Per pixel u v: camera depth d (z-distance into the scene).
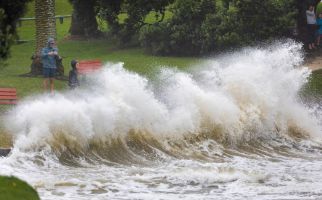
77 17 85.69
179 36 73.88
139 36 77.69
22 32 91.81
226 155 50.50
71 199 34.97
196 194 36.62
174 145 51.44
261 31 71.88
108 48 80.56
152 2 77.94
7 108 50.62
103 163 46.22
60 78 62.16
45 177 40.16
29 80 61.31
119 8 80.56
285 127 57.31
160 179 40.06
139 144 50.53
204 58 72.81
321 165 46.56
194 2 74.25
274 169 44.31
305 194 36.88
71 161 45.88
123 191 37.09
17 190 20.27
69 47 81.12
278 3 72.88
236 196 36.22
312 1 74.75
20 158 44.19
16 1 30.84
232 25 72.00
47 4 64.19
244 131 54.97
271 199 35.59
